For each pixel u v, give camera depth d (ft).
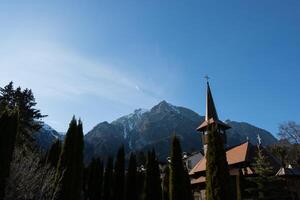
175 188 94.84
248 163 150.30
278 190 115.14
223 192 79.77
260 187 115.55
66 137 88.17
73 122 90.07
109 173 165.68
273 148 197.26
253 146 163.53
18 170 83.15
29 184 82.84
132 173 145.89
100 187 170.71
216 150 84.53
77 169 86.69
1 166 59.93
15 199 78.89
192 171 187.01
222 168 82.38
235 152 166.40
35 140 161.58
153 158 123.54
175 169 97.19
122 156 161.38
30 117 174.29
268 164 121.80
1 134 61.62
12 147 63.21
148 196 116.88
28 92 174.81
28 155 108.88
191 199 96.58
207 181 83.56
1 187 59.41
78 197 84.69
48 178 86.84
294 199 114.01
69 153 86.33
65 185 82.64
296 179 116.98
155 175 120.78
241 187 120.06
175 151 99.60
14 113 65.16
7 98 165.58
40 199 80.48
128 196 142.00
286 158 178.40
